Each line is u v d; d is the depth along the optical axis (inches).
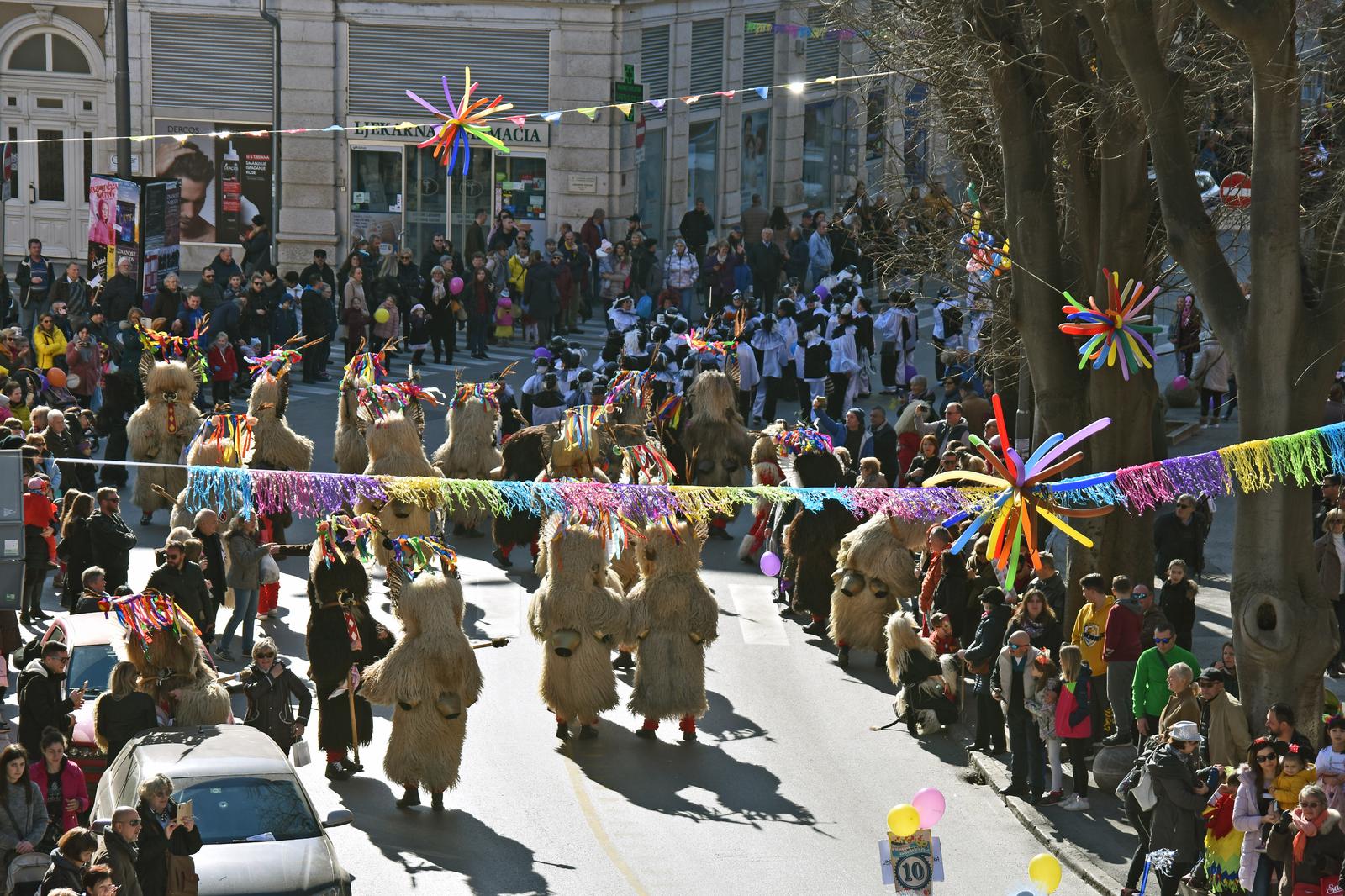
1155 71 794.2
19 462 778.2
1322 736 810.2
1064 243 1023.0
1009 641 868.0
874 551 1058.7
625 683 1044.5
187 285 2049.7
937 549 1016.2
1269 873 687.7
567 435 1102.4
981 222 1198.9
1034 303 944.9
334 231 2124.8
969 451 1211.2
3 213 1792.6
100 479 1385.3
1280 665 787.4
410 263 1846.7
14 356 1400.1
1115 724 909.2
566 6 2082.9
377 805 854.5
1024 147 938.7
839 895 757.9
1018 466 585.9
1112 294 752.3
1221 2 731.4
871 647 1069.1
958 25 1002.7
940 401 1718.8
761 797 875.4
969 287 1295.5
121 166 1802.4
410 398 1269.7
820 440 1130.7
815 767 919.7
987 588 962.7
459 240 2144.4
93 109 2162.9
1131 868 749.3
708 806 861.2
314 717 962.7
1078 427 950.4
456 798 865.5
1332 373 776.3
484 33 2096.5
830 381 1605.6
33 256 1791.3
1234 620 797.9
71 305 1699.1
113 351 1546.5
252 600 1029.8
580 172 2121.1
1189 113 986.1
